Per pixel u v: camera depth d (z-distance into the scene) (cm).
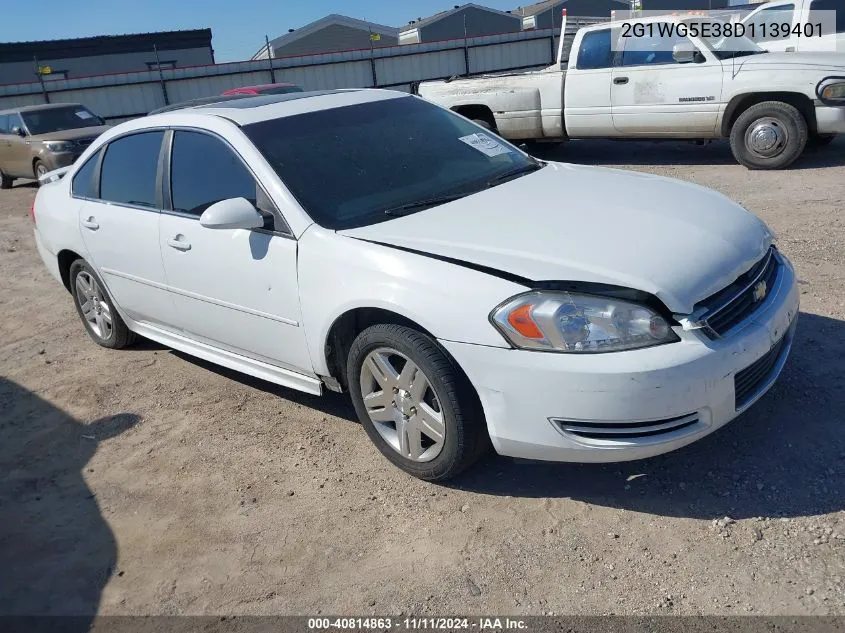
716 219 325
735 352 276
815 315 439
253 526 319
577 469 328
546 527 294
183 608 279
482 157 415
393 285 305
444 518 307
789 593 247
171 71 2558
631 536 283
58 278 544
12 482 379
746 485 301
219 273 380
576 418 274
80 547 321
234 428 404
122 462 384
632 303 270
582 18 1104
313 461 362
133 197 439
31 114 1452
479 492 321
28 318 639
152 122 436
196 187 396
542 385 274
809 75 827
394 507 319
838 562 256
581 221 319
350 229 335
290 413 413
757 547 269
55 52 3706
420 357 302
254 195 363
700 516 288
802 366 381
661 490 306
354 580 281
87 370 506
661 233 305
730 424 342
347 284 321
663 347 268
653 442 272
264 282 358
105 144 473
